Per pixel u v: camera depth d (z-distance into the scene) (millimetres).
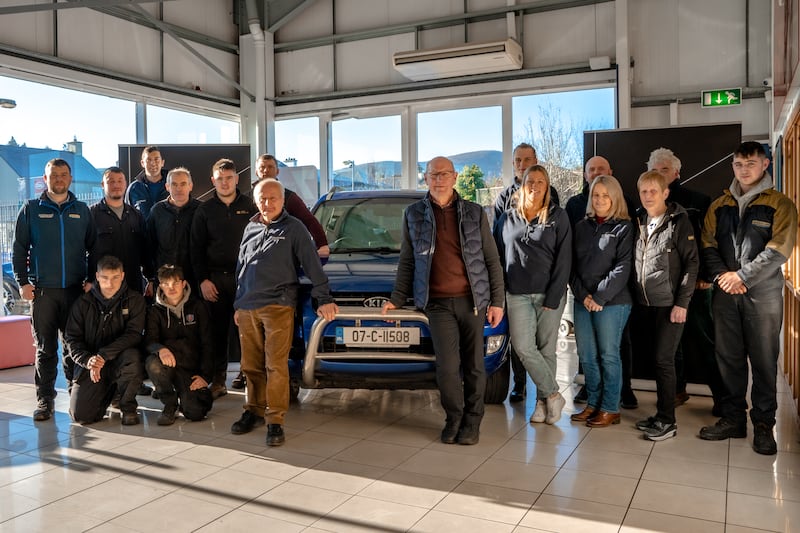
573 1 7270
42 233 4105
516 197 3799
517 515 2572
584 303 3746
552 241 3639
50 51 6789
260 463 3203
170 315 3984
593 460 3201
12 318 5832
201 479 2998
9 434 3730
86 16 7133
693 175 4500
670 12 7000
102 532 2473
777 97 4750
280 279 3561
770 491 2797
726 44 6812
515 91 7680
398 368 3615
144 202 5215
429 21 7957
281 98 8938
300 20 8844
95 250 4395
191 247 4309
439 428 3771
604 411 3801
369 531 2455
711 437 3510
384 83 8367
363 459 3246
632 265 3637
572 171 7523
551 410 3812
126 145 6426
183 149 6410
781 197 3289
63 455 3352
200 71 8453
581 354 3867
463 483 2912
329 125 8805
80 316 3965
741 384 3512
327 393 4648
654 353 3615
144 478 3018
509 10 7523
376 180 8594
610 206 3678
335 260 4254
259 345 3699
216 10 8711
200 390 4012
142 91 7703
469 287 3441
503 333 3863
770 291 3301
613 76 7125
